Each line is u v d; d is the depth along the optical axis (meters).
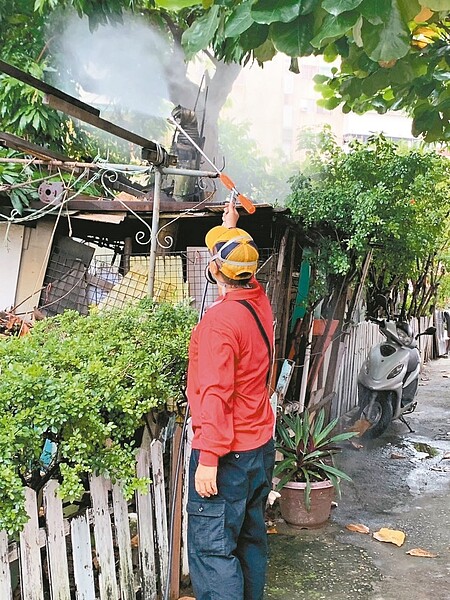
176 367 2.98
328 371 6.94
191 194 5.91
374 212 5.64
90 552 2.55
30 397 2.19
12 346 2.68
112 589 2.66
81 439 2.34
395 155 6.58
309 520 4.37
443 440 7.23
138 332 3.04
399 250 6.80
